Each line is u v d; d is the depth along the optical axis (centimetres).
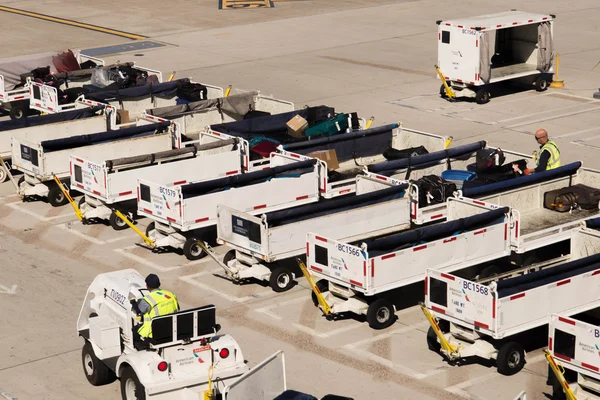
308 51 7138
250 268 3275
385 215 3391
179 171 3922
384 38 7550
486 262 3244
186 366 2356
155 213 3588
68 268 3475
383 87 6059
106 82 5481
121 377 2416
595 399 2414
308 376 2659
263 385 2198
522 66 6038
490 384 2609
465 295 2641
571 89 6003
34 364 2769
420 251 2958
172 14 8819
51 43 7612
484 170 3669
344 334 2931
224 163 4034
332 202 3262
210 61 6875
